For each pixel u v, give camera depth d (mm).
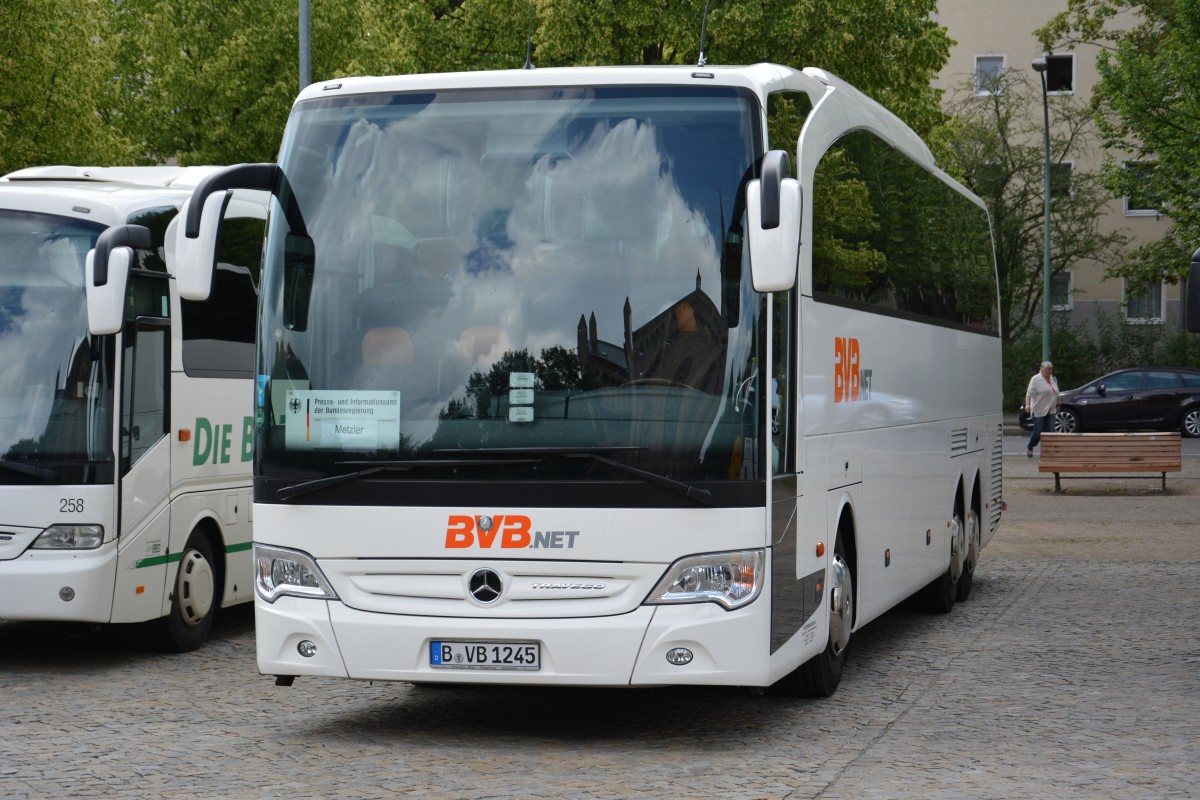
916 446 11953
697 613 7461
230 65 35562
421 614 7641
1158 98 33062
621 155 7820
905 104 32344
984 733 8281
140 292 11023
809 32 29281
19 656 11367
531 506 7539
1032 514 22828
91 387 10641
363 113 8086
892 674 10281
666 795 6824
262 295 8023
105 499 10594
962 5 56875
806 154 8672
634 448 7520
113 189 11516
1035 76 54938
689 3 28750
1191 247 35062
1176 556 17516
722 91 7867
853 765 7473
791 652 8055
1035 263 51469
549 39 29531
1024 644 11594
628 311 7648
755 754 7754
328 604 7754
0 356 10711
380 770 7395
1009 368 50750
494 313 7730
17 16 27391
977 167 50688
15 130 28125
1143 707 9031
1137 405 40875
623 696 9500
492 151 7910
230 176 7957
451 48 33969
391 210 7930
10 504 10547
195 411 11664
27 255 10836
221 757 7734
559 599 7547
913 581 11797
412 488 7645
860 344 9945
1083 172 51719
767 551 7590
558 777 7211
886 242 10945
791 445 8078
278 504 7840
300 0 25609
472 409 7656
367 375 7785
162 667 10828
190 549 11688
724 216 7699
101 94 29859
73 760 7688
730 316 7617
